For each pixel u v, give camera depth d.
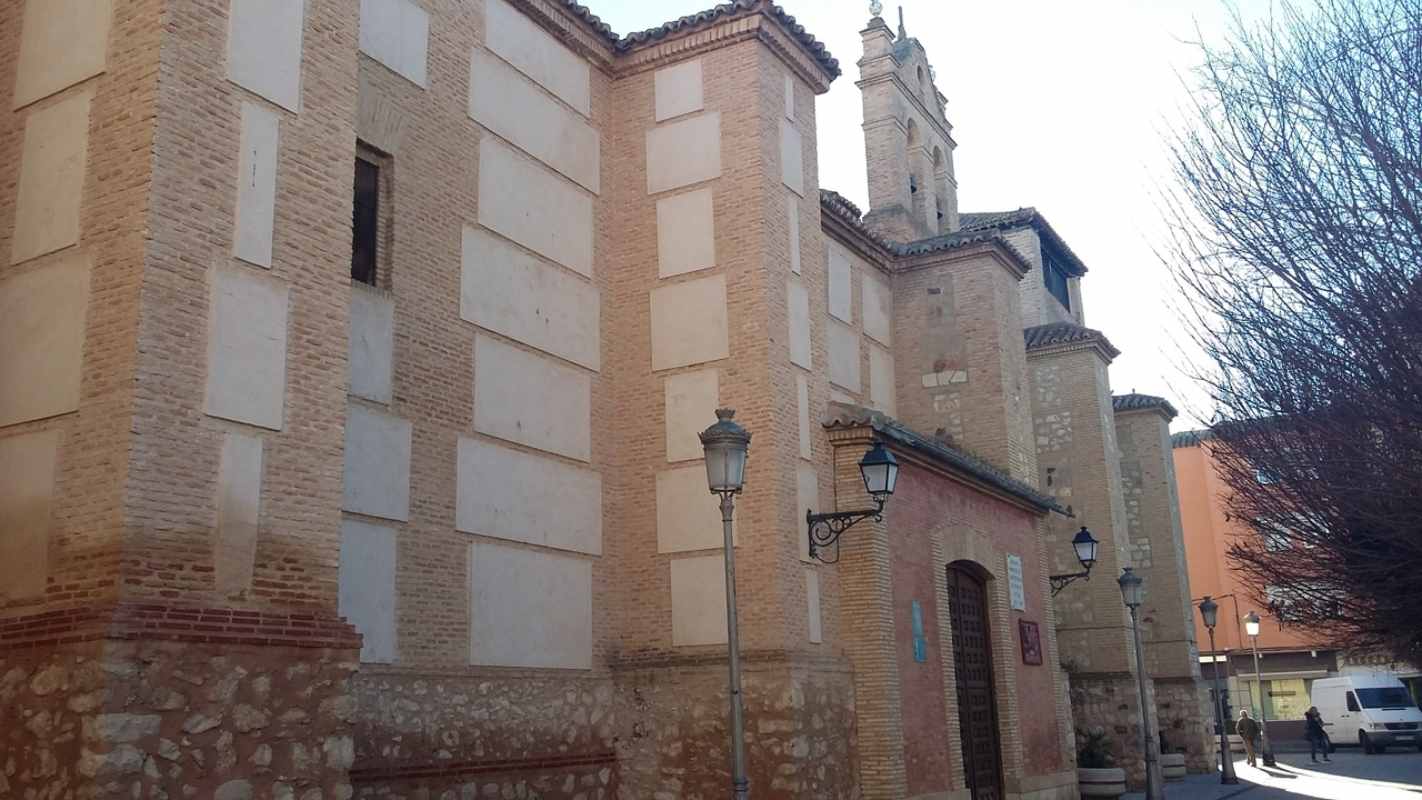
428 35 13.36
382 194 12.59
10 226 9.21
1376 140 8.40
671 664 14.20
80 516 8.14
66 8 9.35
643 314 15.55
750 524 14.38
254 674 8.36
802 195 16.42
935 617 17.38
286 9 9.71
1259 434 9.42
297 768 8.52
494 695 12.66
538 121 14.88
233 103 9.14
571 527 14.23
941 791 16.48
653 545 14.79
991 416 21.09
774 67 16.09
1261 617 45.12
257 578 8.62
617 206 16.08
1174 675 30.69
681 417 15.00
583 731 13.86
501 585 13.02
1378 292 8.21
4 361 8.93
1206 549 48.25
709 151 15.66
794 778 13.44
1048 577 22.38
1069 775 21.30
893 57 25.34
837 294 19.80
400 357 12.25
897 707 15.56
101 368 8.32
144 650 7.74
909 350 21.91
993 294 21.58
